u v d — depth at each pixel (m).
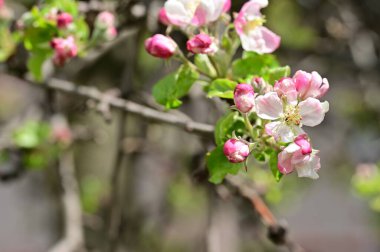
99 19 5.06
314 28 10.45
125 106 5.71
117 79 10.13
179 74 4.09
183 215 12.14
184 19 3.94
